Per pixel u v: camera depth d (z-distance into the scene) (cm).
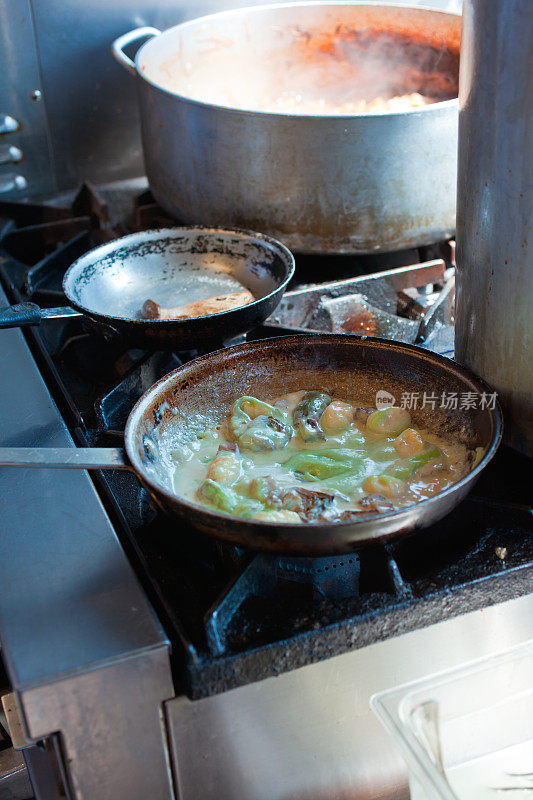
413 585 80
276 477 86
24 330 132
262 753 82
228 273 128
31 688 69
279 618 78
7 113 167
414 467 86
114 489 96
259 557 79
